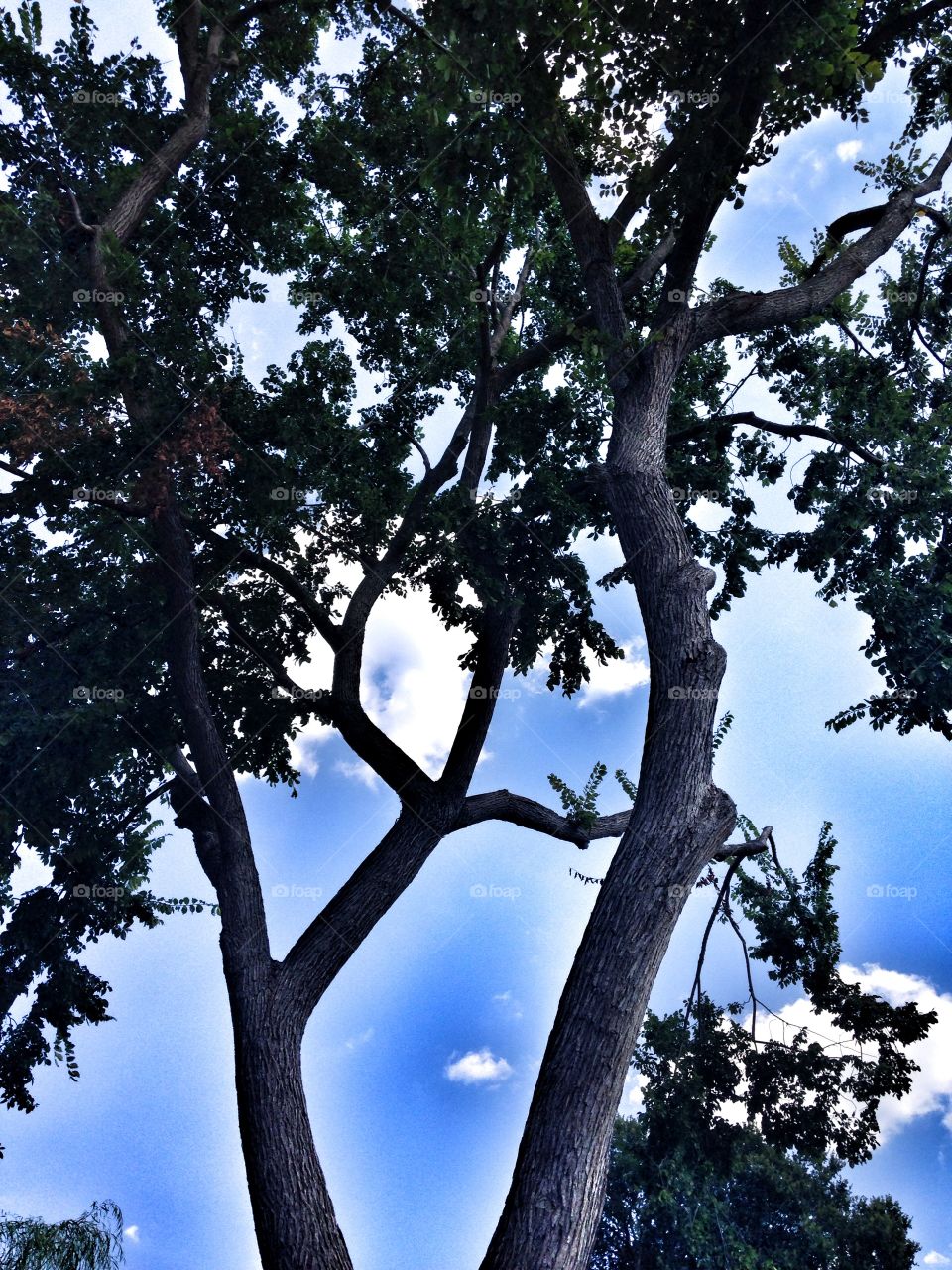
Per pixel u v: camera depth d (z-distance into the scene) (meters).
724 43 8.40
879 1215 16.98
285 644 12.12
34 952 10.45
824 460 13.84
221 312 12.98
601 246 9.89
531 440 12.70
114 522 10.27
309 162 12.32
